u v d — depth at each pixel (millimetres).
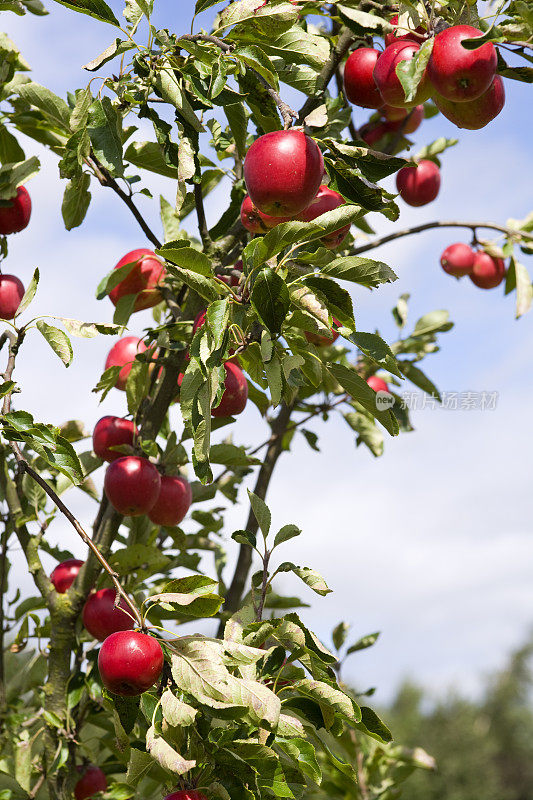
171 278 2613
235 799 1787
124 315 2645
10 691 2822
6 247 2830
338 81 2912
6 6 2773
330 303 1937
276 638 1933
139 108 2217
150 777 2332
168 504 2539
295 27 2182
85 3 2043
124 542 2754
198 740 1820
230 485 2990
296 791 1910
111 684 1751
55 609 2453
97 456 2553
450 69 1877
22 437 2021
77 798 2488
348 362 3449
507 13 1971
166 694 1747
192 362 1900
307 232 1838
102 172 2365
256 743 1771
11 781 2510
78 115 2199
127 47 2088
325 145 1908
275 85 2000
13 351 2217
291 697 1987
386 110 2729
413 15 2109
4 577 2783
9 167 2744
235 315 1879
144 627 1810
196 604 1842
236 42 2137
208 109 2219
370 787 3410
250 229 2229
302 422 3338
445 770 18781
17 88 2674
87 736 2754
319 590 2035
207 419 1840
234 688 1719
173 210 2936
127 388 2434
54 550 2787
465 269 3637
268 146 1858
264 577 2068
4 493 2645
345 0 2514
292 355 1997
